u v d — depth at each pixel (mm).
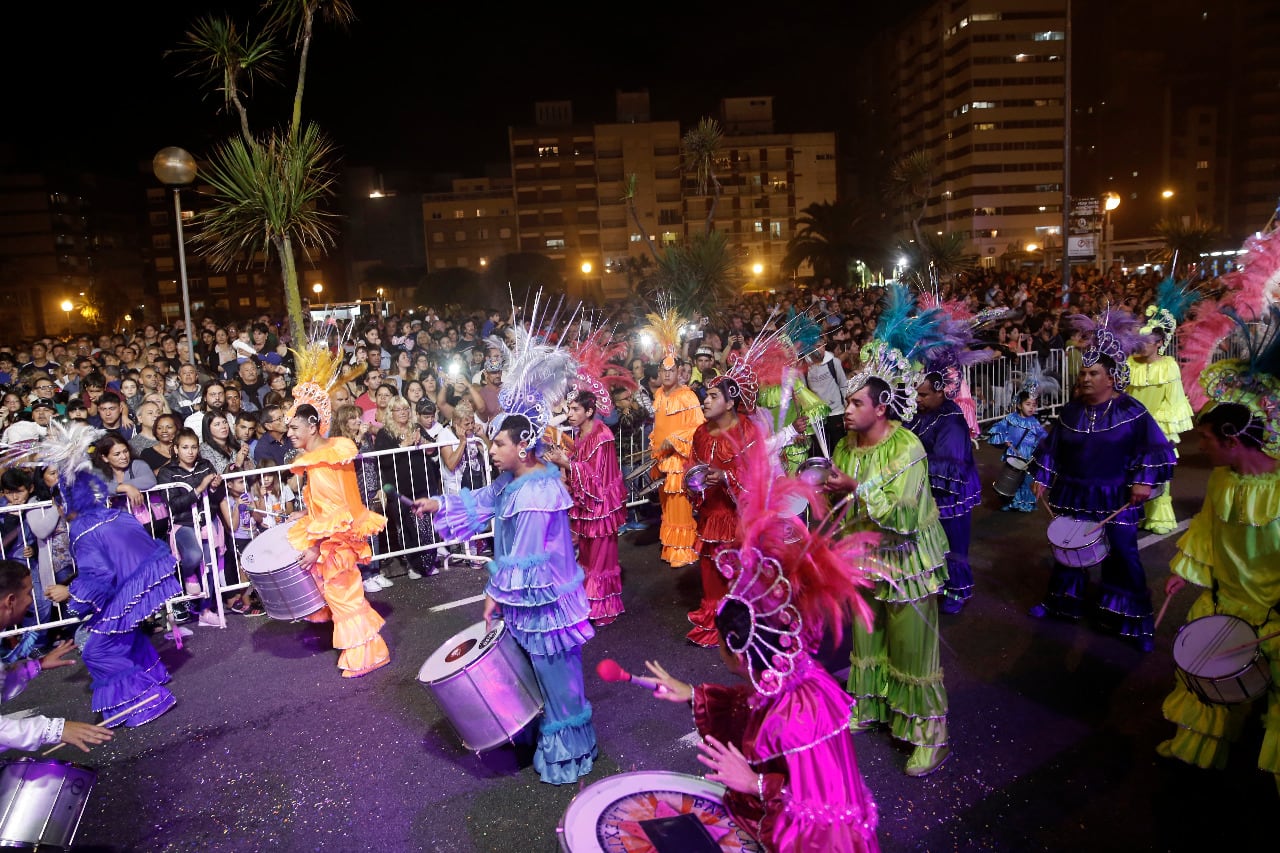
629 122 82312
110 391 7820
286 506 7375
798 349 9922
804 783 2402
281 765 4656
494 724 4113
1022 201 88500
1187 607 6109
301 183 10234
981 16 86312
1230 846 3646
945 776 4207
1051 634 5770
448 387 9336
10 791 3393
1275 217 4223
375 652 5750
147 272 94438
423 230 90750
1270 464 3799
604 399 6301
